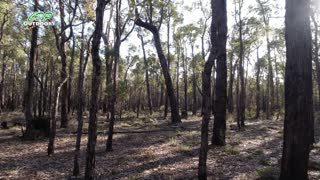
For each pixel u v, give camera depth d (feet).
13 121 107.34
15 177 37.27
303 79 27.76
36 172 39.24
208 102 31.76
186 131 74.18
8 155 49.21
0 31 88.84
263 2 84.69
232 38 96.78
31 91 68.69
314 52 91.61
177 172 38.17
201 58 115.03
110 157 46.50
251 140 61.57
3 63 140.26
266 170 34.14
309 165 37.35
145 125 90.12
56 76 131.95
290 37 28.22
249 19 85.92
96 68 30.27
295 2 27.96
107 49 48.37
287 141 28.37
